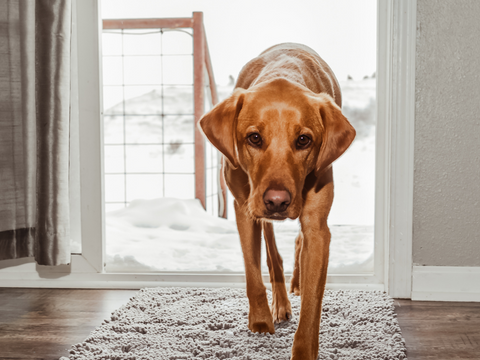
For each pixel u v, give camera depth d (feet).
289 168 3.81
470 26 5.95
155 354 4.24
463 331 5.02
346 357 4.21
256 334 4.77
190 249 8.89
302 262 4.30
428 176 6.13
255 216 3.93
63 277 6.79
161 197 12.08
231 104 4.15
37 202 6.03
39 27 5.82
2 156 6.11
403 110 6.03
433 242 6.17
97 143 6.63
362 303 5.76
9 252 6.19
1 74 6.06
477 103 6.01
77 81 6.66
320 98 4.17
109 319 5.27
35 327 5.18
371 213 11.80
